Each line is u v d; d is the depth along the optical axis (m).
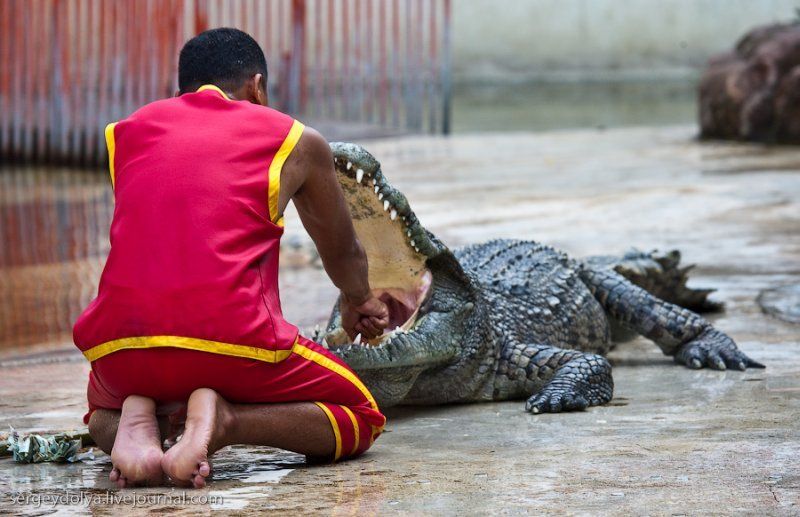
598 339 12.34
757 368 11.34
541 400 9.81
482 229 21.02
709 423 8.99
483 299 10.48
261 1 53.28
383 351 9.19
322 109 47.00
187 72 8.19
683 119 48.72
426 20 65.69
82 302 16.56
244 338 7.30
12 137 38.03
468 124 47.25
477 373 10.33
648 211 23.22
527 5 67.75
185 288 7.26
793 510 6.50
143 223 7.42
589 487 7.09
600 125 46.59
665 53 69.31
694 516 6.42
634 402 10.07
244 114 7.77
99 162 36.25
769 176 28.64
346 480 7.43
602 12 68.50
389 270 9.85
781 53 37.91
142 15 34.78
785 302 14.52
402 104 53.38
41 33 36.97
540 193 26.14
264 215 7.61
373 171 8.78
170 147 7.58
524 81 67.94
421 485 7.25
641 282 13.52
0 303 16.50
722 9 69.06
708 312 14.34
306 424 7.70
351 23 61.84
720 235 20.16
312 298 15.86
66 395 10.42
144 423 7.45
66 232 23.08
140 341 7.30
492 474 7.52
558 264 12.34
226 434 7.39
